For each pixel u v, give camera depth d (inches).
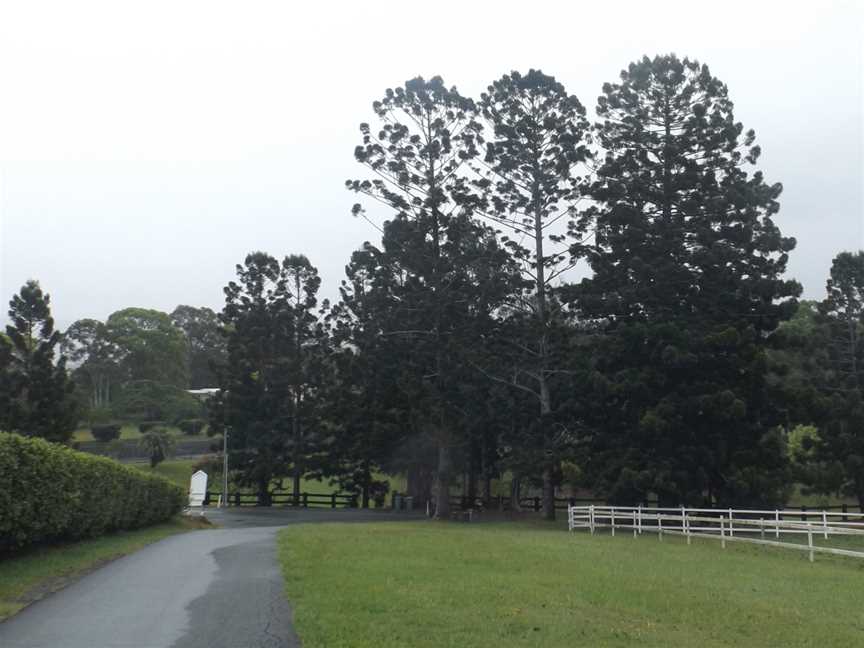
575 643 398.0
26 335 2052.2
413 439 2207.2
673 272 1648.6
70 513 792.3
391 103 1973.4
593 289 1764.3
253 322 2694.4
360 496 2805.1
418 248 1948.8
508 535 1104.8
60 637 419.2
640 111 1804.9
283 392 2655.0
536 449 1771.7
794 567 786.8
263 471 2566.4
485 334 1964.8
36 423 2009.1
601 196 1761.8
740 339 1528.1
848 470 1950.1
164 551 847.1
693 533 1089.4
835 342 2274.9
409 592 520.4
